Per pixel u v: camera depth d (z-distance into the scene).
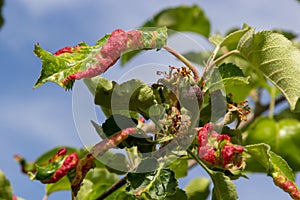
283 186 0.62
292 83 0.64
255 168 0.93
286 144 1.02
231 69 0.65
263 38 0.64
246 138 1.03
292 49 0.64
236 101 0.68
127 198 0.68
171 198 0.65
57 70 0.58
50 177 0.63
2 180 0.73
